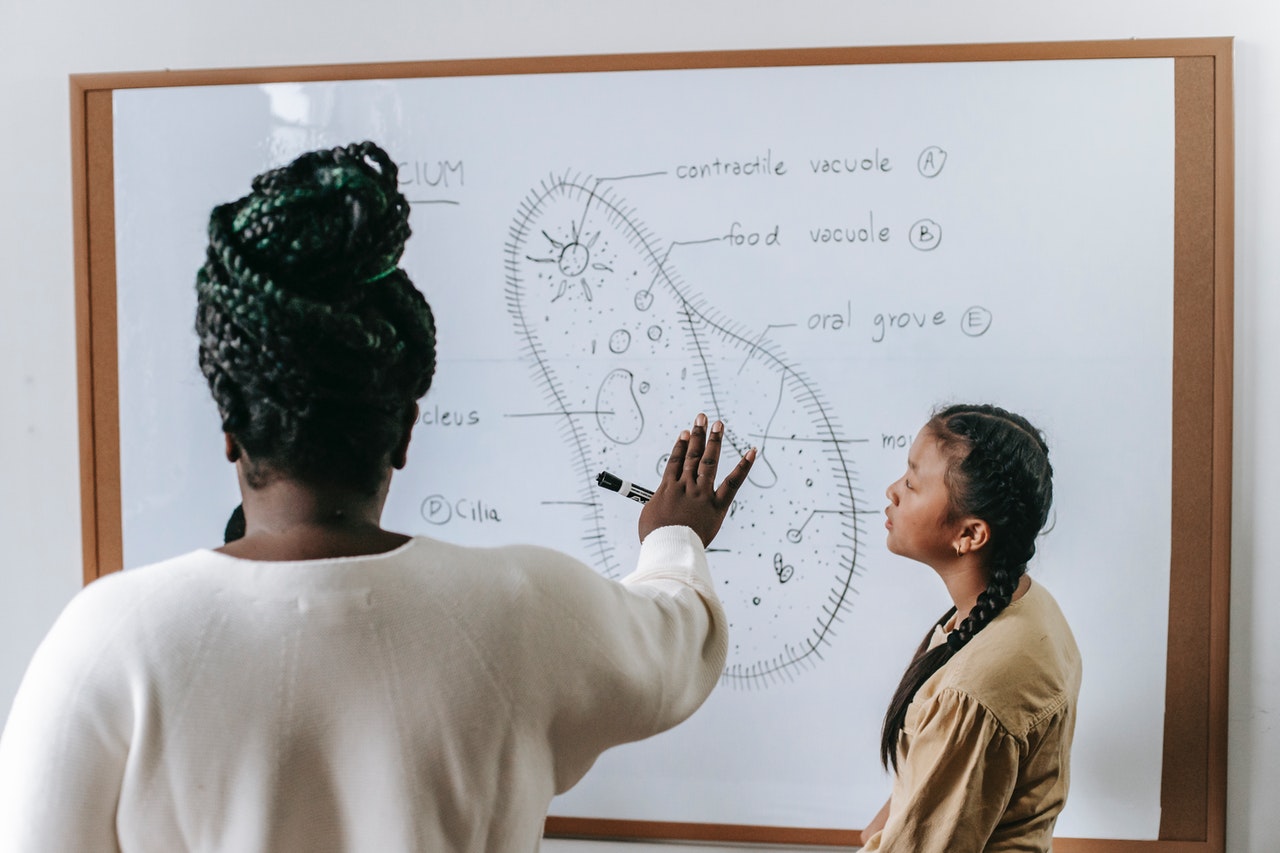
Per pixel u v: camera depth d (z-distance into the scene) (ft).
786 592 3.77
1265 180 3.61
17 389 3.98
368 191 1.73
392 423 1.85
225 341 1.68
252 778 1.61
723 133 3.72
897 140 3.67
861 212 3.69
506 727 1.76
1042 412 3.64
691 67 3.72
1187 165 3.57
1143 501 3.63
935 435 3.67
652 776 3.86
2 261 3.96
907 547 3.69
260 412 1.71
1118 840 3.70
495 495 3.86
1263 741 3.67
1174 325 3.60
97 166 3.88
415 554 1.76
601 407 3.81
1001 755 3.49
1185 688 3.64
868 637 3.73
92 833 1.60
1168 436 3.61
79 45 3.93
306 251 1.66
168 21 3.91
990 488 3.59
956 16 3.68
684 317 3.77
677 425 3.79
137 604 1.63
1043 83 3.61
